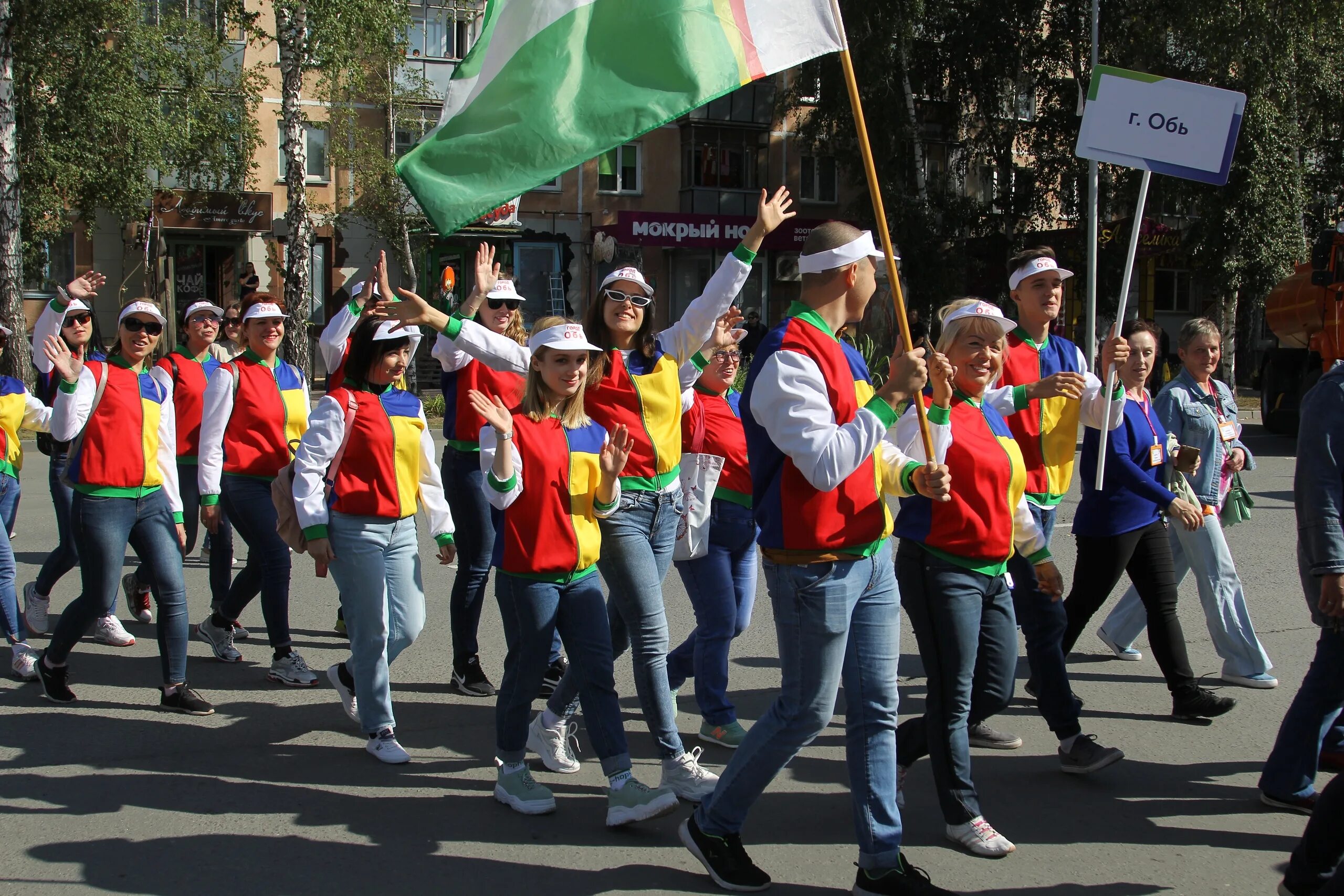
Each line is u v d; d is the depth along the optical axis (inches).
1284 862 148.5
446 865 148.1
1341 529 146.1
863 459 125.0
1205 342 222.1
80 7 850.1
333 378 232.1
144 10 977.5
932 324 1042.1
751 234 182.7
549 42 161.2
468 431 221.5
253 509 228.1
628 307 177.5
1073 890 140.5
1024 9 1078.4
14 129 753.0
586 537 161.0
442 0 1186.0
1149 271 1317.7
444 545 199.9
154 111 928.9
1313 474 147.2
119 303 1115.3
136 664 241.8
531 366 162.2
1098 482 188.1
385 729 185.6
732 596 192.2
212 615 244.8
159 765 183.8
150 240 1054.4
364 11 880.9
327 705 217.0
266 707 215.3
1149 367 203.2
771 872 146.3
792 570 132.6
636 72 160.2
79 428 203.8
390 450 182.4
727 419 193.8
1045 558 160.9
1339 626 149.9
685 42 159.6
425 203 157.2
